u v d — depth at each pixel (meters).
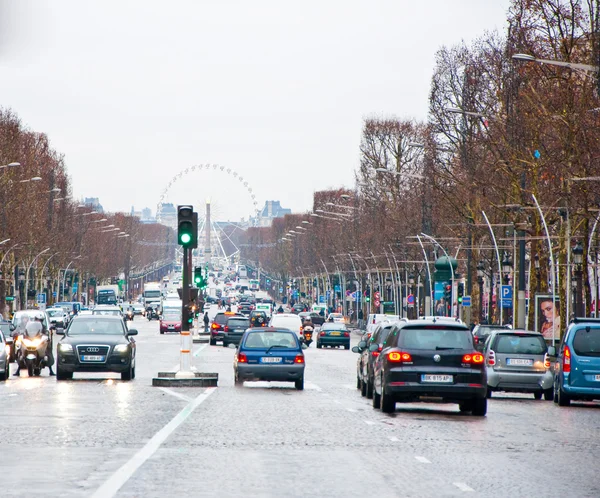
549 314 149.50
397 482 37.34
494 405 80.50
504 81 151.00
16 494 33.53
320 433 54.53
